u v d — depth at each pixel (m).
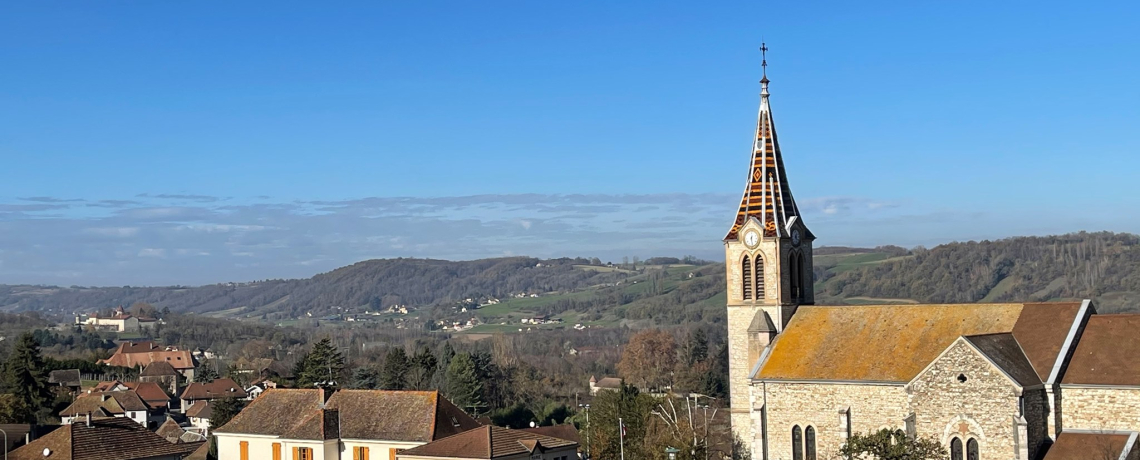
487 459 103.31
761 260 101.31
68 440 115.44
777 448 94.62
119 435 120.06
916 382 84.81
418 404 119.62
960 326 90.75
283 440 120.25
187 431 177.88
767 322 99.88
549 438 115.94
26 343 181.88
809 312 99.94
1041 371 84.19
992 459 81.19
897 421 88.31
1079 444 81.06
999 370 80.81
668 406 138.12
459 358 180.50
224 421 166.75
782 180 103.94
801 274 103.50
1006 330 88.81
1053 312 88.19
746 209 102.88
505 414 178.00
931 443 82.75
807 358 94.88
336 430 118.81
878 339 93.06
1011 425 80.38
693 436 111.81
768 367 96.00
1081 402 82.56
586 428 136.38
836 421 91.44
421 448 109.25
